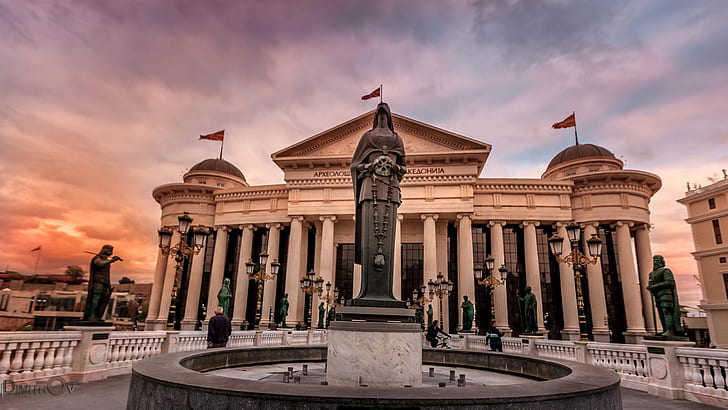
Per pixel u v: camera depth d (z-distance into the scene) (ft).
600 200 150.20
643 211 151.94
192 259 162.09
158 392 16.58
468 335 93.04
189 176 198.90
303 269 152.15
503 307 137.08
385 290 27.30
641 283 150.92
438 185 145.28
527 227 148.15
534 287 142.10
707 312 163.22
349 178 149.59
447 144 150.30
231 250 170.50
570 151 185.88
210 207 170.91
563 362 26.14
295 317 140.97
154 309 163.22
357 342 23.73
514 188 151.43
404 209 144.46
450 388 15.71
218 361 30.58
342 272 151.84
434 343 78.59
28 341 30.45
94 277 37.81
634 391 39.22
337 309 25.98
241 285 153.79
